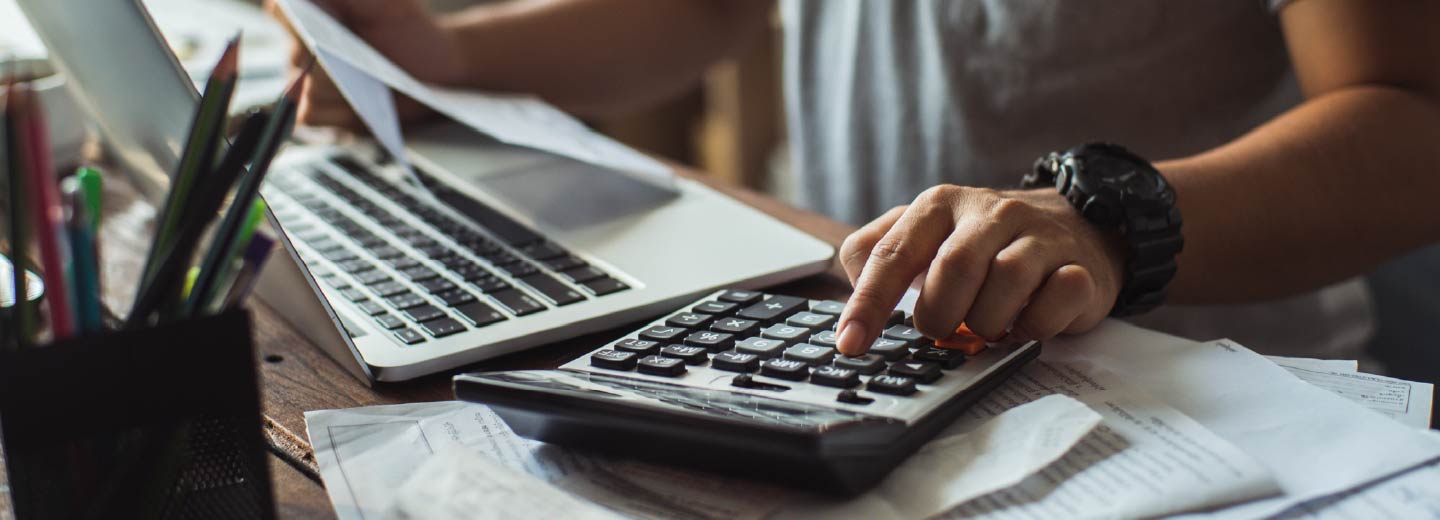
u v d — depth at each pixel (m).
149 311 0.28
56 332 0.26
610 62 0.92
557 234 0.56
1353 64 0.60
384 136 0.58
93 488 0.27
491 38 0.84
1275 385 0.37
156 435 0.28
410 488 0.33
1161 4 0.78
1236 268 0.52
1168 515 0.30
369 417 0.39
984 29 0.84
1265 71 0.78
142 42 0.34
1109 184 0.46
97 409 0.27
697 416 0.32
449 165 0.68
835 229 0.63
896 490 0.32
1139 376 0.39
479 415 0.39
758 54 1.98
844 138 0.98
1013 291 0.39
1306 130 0.56
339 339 0.43
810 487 0.32
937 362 0.38
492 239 0.55
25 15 0.49
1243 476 0.31
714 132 2.12
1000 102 0.85
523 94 0.87
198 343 0.28
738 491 0.33
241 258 0.34
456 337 0.44
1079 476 0.32
